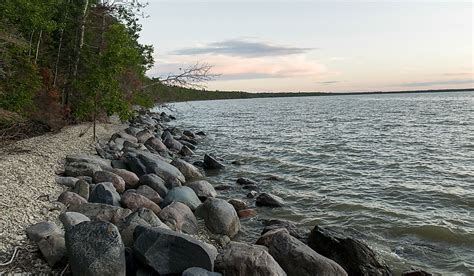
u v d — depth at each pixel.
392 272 8.42
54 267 6.88
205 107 111.88
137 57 23.72
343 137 30.88
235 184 16.00
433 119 46.22
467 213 12.09
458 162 19.89
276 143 28.28
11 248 7.32
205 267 6.89
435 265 8.76
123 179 13.49
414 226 10.91
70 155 15.70
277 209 12.73
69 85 26.94
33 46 23.86
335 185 15.81
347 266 8.05
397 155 22.33
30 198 10.33
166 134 28.91
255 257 7.00
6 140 17.69
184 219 10.00
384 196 14.11
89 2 27.53
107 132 26.95
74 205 9.96
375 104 98.56
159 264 6.82
